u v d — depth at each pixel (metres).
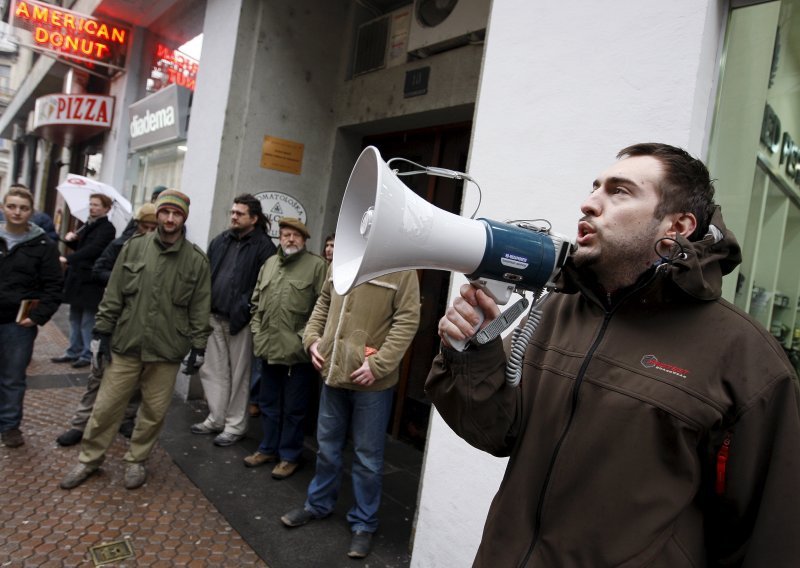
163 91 5.80
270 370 3.35
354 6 4.66
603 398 0.95
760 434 0.86
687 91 1.64
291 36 4.50
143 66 7.34
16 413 3.23
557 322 1.14
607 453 0.92
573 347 1.05
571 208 1.89
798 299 1.94
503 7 2.21
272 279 3.24
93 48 7.22
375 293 2.53
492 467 1.99
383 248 0.89
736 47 1.75
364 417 2.57
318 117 4.70
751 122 1.83
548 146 1.99
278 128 4.50
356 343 2.51
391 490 3.24
